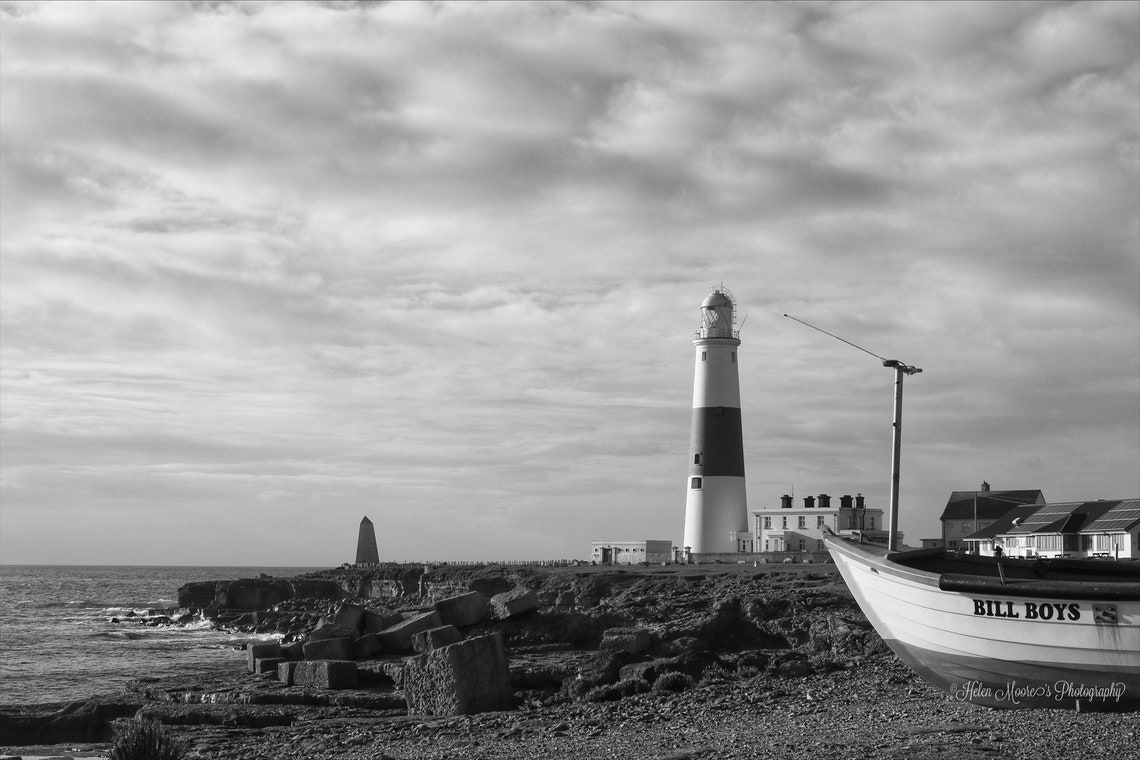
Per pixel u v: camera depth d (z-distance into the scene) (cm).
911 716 2502
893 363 2994
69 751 3247
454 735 2923
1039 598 2417
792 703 2902
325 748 2881
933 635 2609
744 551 8738
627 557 10575
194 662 6469
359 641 4606
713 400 8906
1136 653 2323
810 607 4950
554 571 8850
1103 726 2234
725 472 8838
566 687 3631
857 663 3562
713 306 9019
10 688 5088
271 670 4600
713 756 2225
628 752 2377
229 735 3178
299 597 11562
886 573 2692
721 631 4719
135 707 3678
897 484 2970
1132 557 7356
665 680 3431
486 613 5012
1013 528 8612
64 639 8850
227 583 12094
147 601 16900
